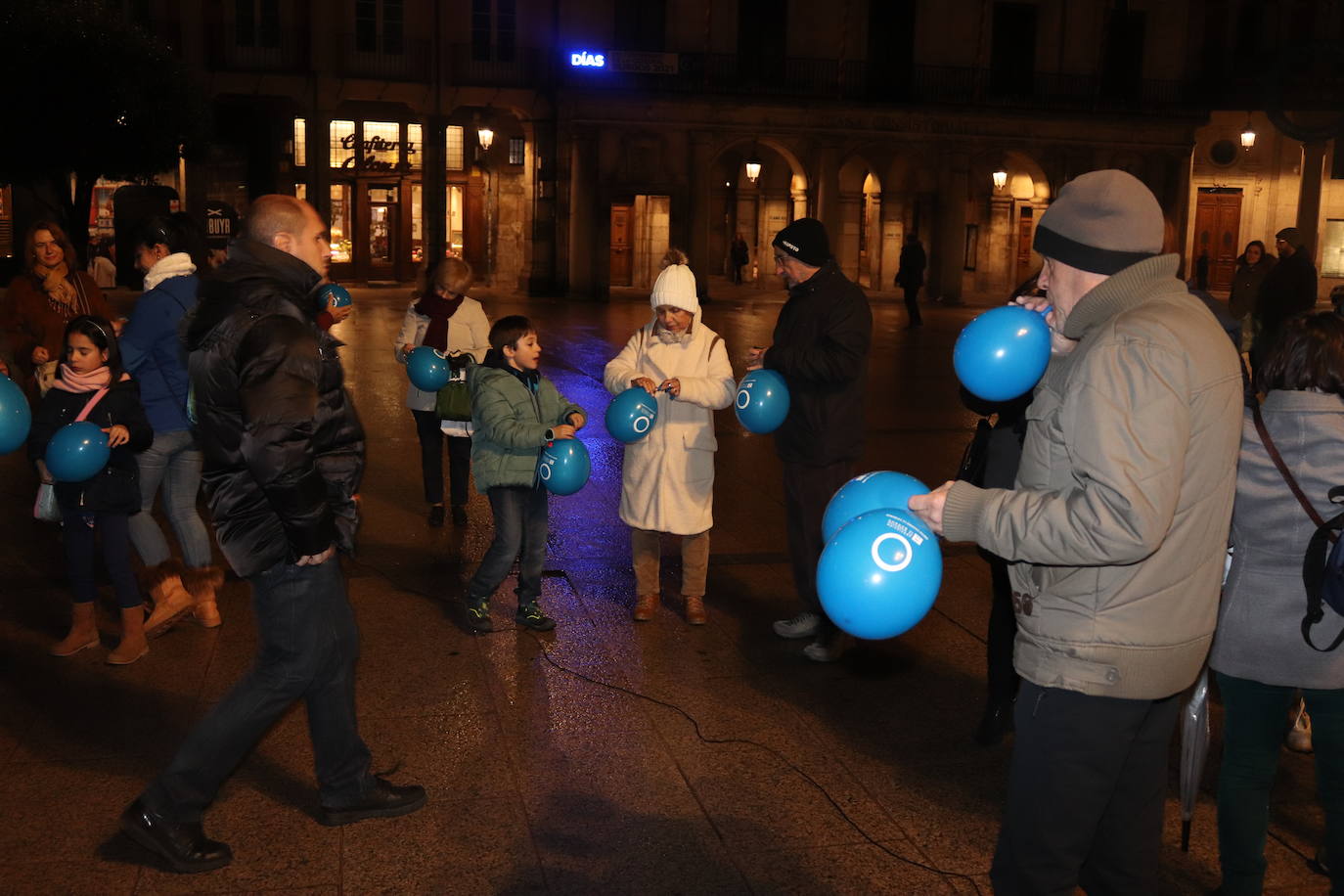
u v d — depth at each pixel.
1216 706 4.79
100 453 4.70
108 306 7.03
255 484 3.33
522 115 31.53
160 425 5.11
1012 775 2.60
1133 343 2.36
